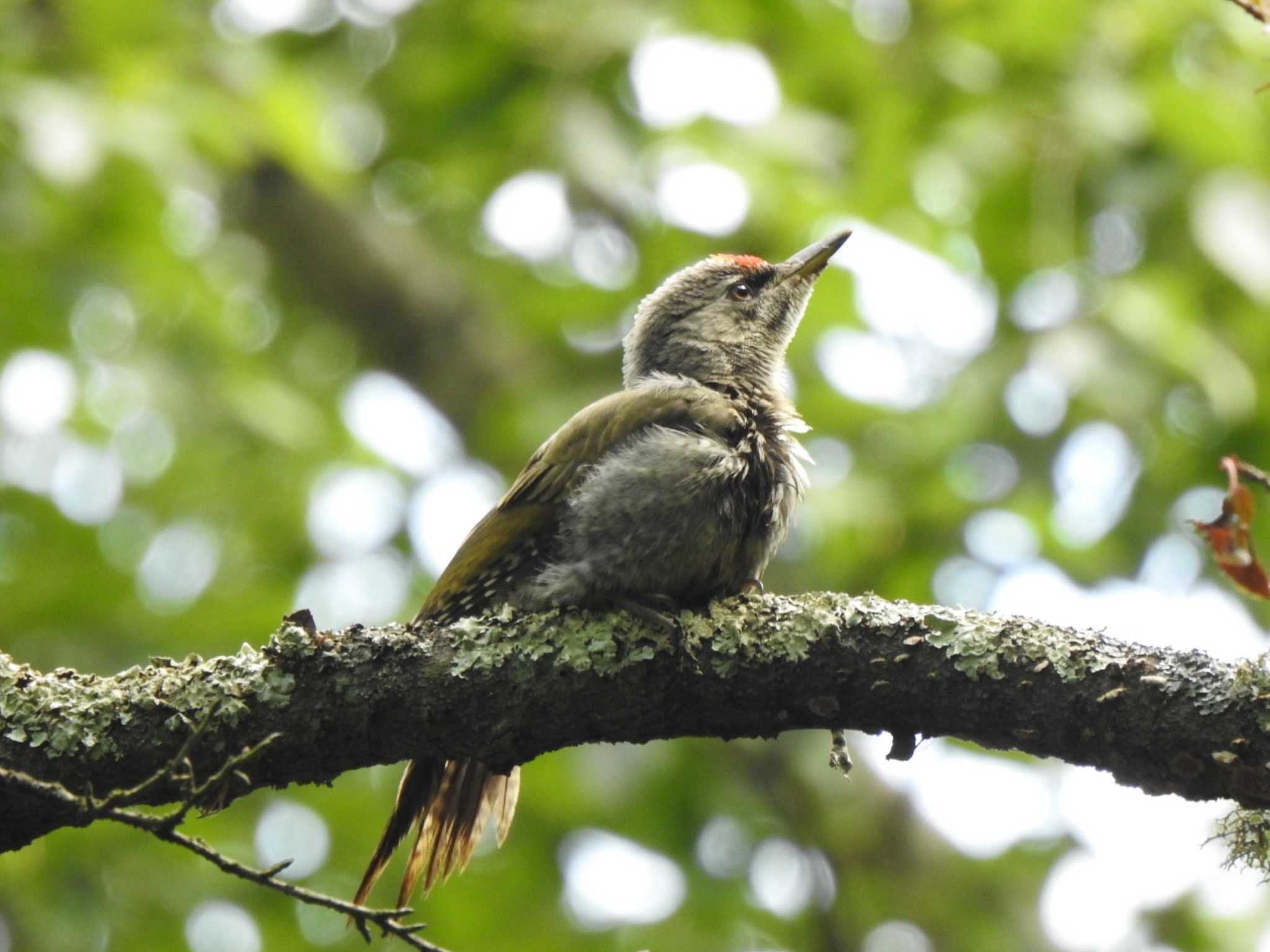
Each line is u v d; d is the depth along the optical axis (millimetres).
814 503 11898
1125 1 11477
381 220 15727
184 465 14461
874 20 12625
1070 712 6164
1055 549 12695
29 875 11852
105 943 12109
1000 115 11703
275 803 12891
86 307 14523
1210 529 5832
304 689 6535
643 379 9656
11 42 11891
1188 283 11609
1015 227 12273
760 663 6539
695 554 7719
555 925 12914
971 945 12742
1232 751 5934
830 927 12938
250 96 12406
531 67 13039
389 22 15242
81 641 13242
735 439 8047
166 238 13383
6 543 14070
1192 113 11000
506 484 13297
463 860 7887
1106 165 11547
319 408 15594
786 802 13305
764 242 12844
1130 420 11578
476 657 6633
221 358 14539
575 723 6715
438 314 15211
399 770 12938
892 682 6406
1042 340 11383
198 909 12484
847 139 12680
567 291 14102
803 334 13180
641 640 6652
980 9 11773
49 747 6355
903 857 13156
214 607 13102
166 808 11672
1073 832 13008
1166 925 11977
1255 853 6406
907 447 12523
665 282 10219
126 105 11805
